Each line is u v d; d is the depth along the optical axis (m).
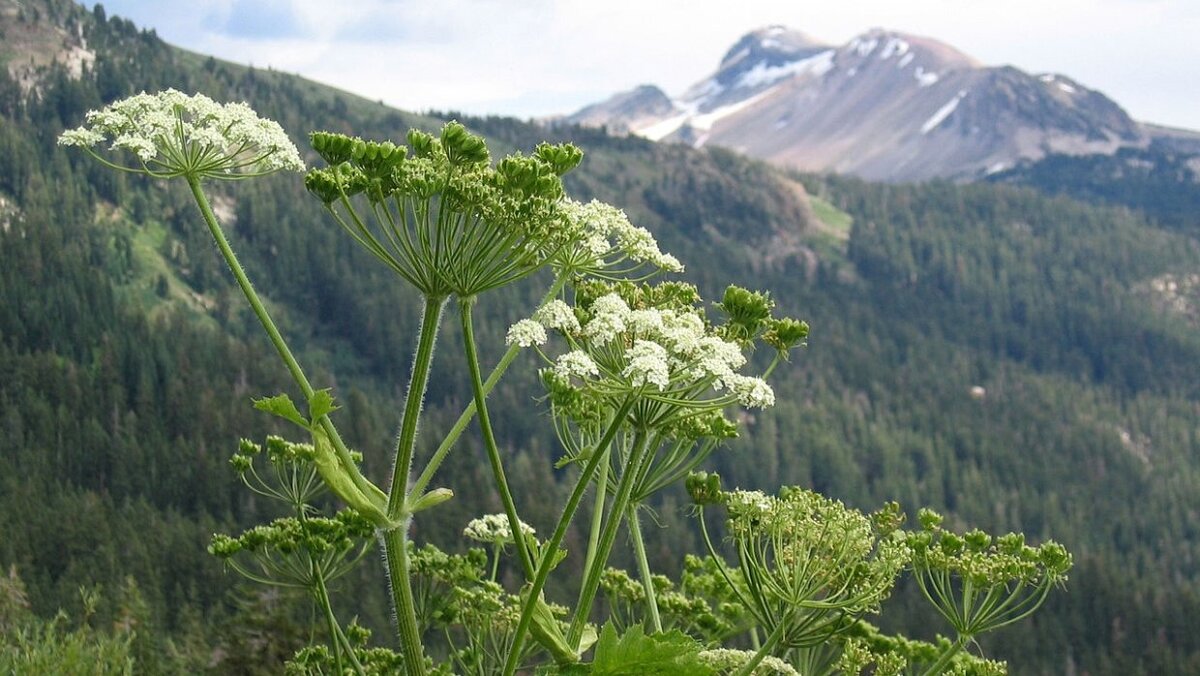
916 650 9.27
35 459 150.25
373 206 5.77
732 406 6.58
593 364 5.77
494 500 133.00
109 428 179.38
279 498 8.78
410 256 5.67
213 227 5.78
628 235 7.19
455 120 6.12
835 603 6.76
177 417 177.12
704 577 10.27
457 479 131.62
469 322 5.68
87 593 12.70
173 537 106.62
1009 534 8.29
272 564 8.68
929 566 8.34
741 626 9.65
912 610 132.50
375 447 132.88
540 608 5.76
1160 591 175.12
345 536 8.79
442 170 5.93
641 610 9.95
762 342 7.51
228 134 5.96
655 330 6.15
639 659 5.14
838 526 6.90
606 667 5.18
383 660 9.45
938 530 8.49
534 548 5.91
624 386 5.86
